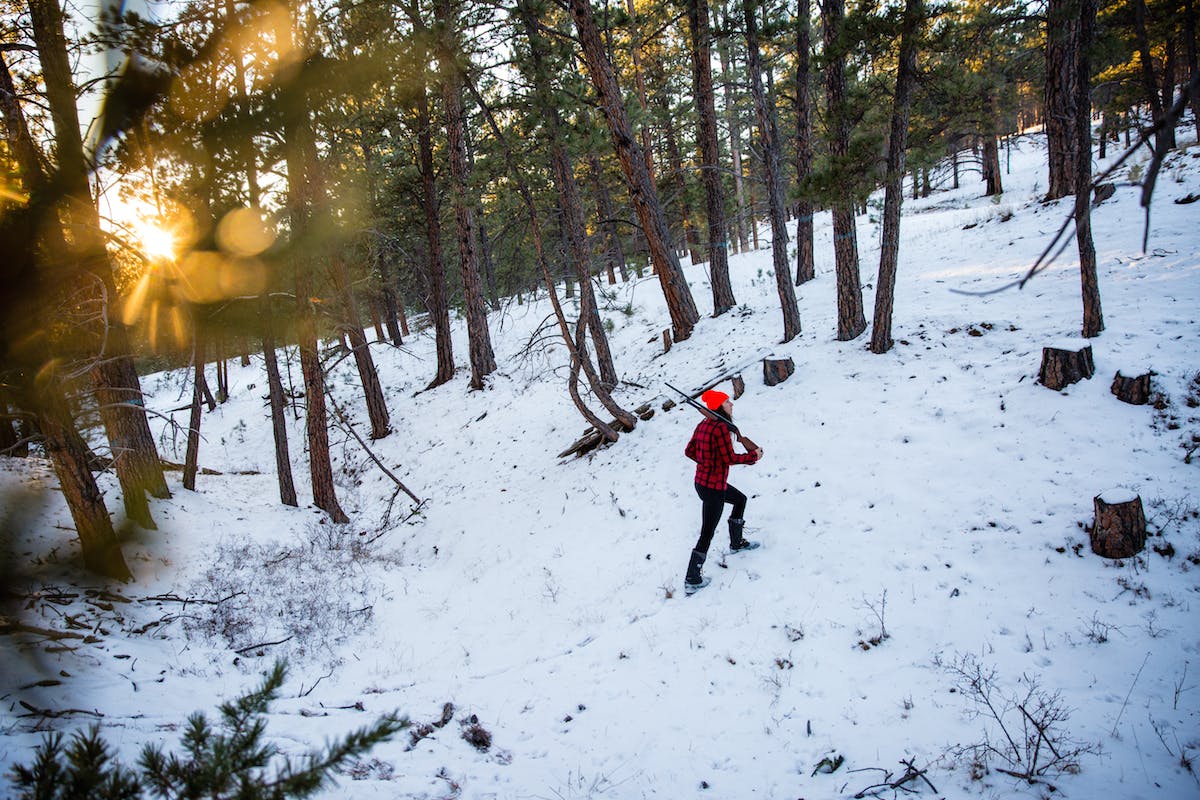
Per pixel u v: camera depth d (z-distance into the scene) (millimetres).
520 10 11500
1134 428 6773
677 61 19156
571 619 7051
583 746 4785
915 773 3904
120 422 8969
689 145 22656
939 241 17062
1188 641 4527
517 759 4668
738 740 4598
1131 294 9469
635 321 19609
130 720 4359
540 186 15250
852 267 10922
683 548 7684
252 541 10031
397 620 7938
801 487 7844
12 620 5266
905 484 7215
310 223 9195
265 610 7676
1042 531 5965
